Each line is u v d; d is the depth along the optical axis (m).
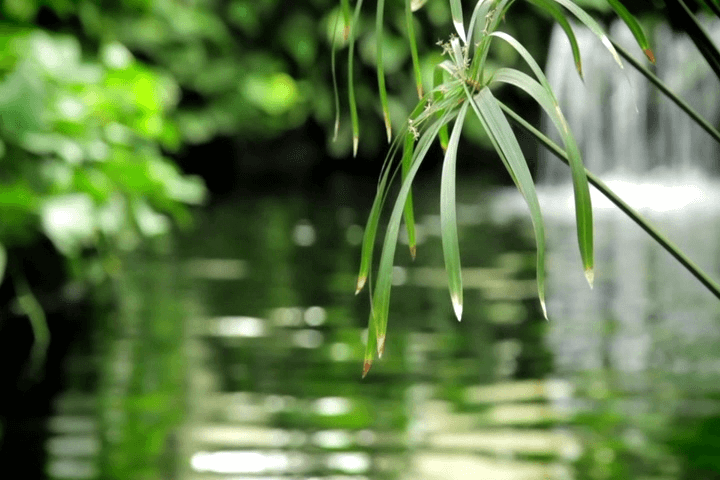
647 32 8.52
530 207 1.33
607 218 11.11
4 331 5.48
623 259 8.39
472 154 18.77
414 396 4.31
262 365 4.90
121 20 9.99
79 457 3.51
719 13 1.74
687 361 4.83
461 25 1.50
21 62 4.43
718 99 10.16
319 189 15.92
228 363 4.94
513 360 4.94
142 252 9.23
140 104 5.49
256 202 14.10
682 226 9.98
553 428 3.81
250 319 6.06
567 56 10.75
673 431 3.72
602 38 1.42
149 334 5.64
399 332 5.64
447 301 6.57
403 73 10.98
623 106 11.91
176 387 4.49
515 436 3.73
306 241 9.93
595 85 11.33
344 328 5.77
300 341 5.44
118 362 4.98
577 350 5.13
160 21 11.12
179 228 11.08
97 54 7.23
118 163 5.21
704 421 3.83
